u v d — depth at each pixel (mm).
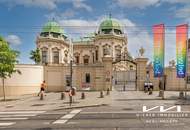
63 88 47969
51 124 15141
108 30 70750
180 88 46625
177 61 38312
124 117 17531
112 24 70938
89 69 47781
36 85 44531
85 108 23828
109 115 18688
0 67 31844
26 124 15328
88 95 37906
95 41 71812
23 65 42812
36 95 40094
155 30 38438
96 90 47156
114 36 69438
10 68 33344
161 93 35250
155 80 46750
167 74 47156
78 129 13453
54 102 28969
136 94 39500
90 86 47531
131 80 51594
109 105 25750
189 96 35406
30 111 22344
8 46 33875
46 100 31594
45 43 71812
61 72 48250
